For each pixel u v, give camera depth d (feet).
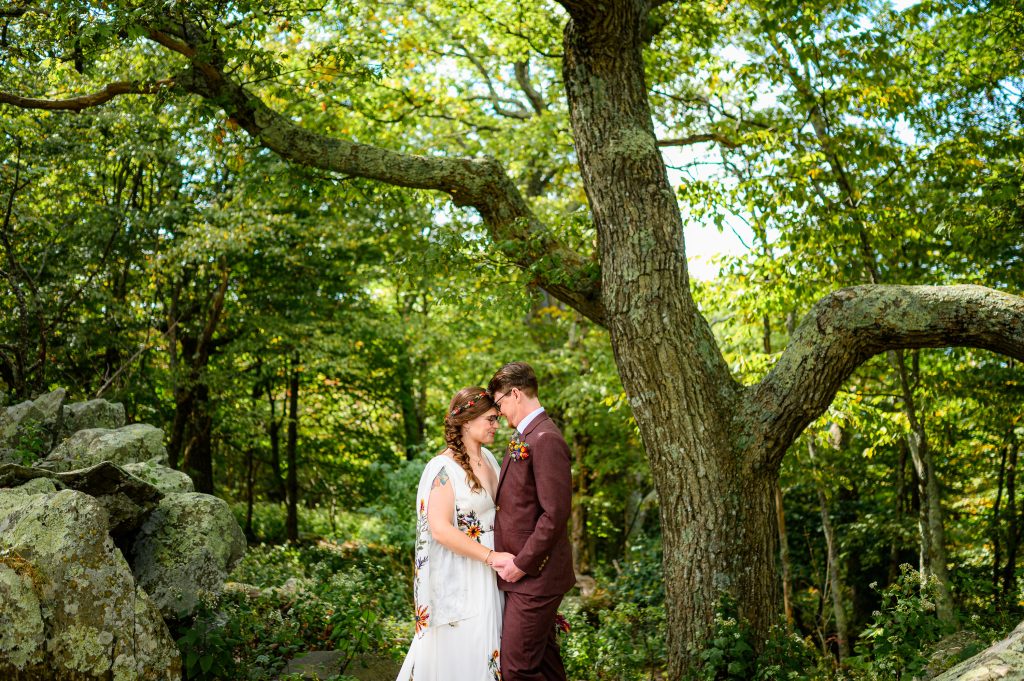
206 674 14.83
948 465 42.80
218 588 15.76
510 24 36.68
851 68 28.12
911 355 32.65
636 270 19.56
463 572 12.13
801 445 33.86
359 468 67.21
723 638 16.81
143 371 45.50
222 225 42.16
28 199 37.70
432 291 29.09
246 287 49.08
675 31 31.32
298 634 19.86
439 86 43.34
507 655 11.79
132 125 38.65
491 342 53.67
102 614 12.33
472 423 12.45
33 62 27.94
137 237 42.42
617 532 60.80
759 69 30.14
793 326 34.83
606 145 20.42
